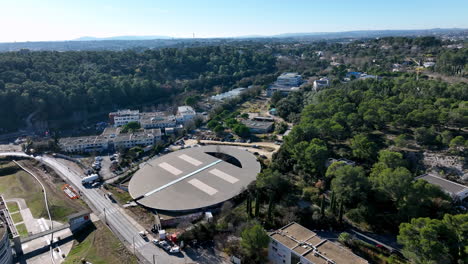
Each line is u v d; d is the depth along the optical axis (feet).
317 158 425.69
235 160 535.19
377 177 359.87
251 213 367.86
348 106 579.89
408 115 496.23
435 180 389.19
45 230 362.74
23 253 324.80
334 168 397.80
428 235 251.19
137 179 467.52
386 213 361.10
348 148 497.05
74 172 537.65
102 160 600.39
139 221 375.86
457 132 478.59
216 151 559.79
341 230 343.05
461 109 468.75
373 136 516.32
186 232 331.57
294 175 461.78
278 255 290.35
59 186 482.69
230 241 325.01
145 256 312.09
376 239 326.44
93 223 375.66
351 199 363.15
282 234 298.97
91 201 432.25
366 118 516.32
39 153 630.74
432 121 498.69
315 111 602.44
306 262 260.83
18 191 469.16
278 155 513.04
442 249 243.60
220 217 367.86
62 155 619.26
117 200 431.43
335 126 498.69
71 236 355.56
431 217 328.90
